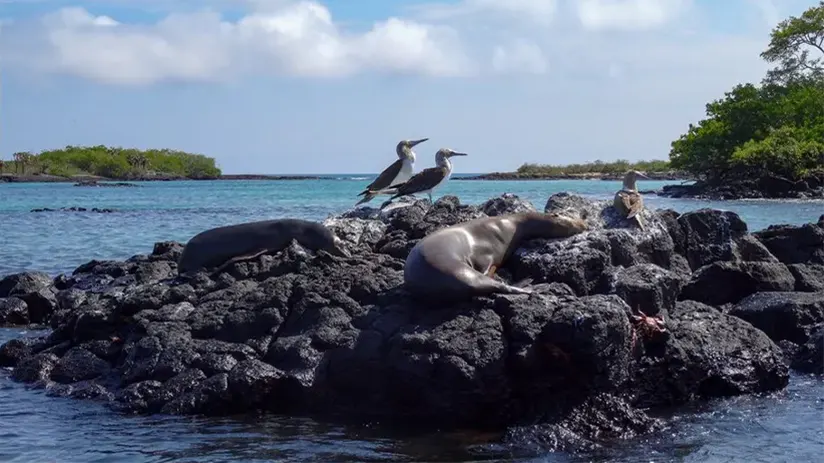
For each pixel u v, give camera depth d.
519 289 10.44
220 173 194.50
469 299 10.40
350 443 9.14
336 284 11.42
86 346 11.95
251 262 13.07
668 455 8.73
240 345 10.94
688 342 10.93
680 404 10.64
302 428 9.70
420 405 9.92
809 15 73.69
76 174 162.75
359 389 10.16
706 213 15.48
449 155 16.23
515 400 9.79
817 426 9.65
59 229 37.16
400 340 9.91
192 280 12.73
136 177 171.25
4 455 8.76
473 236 11.55
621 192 14.24
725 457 8.66
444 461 8.57
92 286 16.50
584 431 9.36
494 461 8.59
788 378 11.37
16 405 10.61
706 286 13.78
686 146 70.19
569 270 11.59
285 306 11.32
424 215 14.58
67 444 9.11
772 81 75.50
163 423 9.88
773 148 61.81
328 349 10.52
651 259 13.70
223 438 9.32
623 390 10.10
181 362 10.80
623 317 9.79
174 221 41.88
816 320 12.76
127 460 8.62
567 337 9.47
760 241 16.56
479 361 9.57
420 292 10.52
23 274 16.91
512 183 110.31
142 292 12.35
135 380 10.88
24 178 145.38
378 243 13.96
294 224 13.45
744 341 11.30
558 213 12.87
